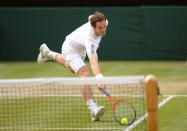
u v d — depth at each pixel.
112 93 22.59
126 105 17.42
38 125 15.23
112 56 42.34
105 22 14.33
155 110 11.02
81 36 15.48
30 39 43.38
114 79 11.85
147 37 41.44
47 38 43.03
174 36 40.97
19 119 16.31
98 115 15.37
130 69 35.00
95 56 14.33
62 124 15.33
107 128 14.60
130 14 41.47
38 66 38.81
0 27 43.44
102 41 42.28
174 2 48.97
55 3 50.94
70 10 42.31
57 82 12.12
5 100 20.77
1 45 43.72
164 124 15.23
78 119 16.19
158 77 29.98
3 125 15.30
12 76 32.25
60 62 18.08
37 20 43.00
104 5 50.94
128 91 23.06
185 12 40.44
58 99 20.86
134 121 15.59
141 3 50.03
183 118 16.20
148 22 41.16
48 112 17.62
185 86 25.42
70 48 16.12
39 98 21.23
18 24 43.28
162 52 41.41
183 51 40.97
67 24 42.56
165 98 21.03
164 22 40.91
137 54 41.88
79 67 16.00
